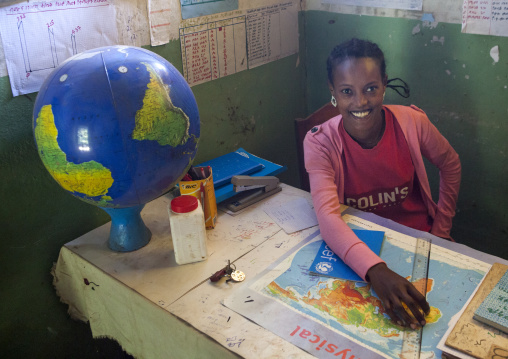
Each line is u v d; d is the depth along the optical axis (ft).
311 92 6.64
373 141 4.53
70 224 4.34
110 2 4.14
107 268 3.71
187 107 3.34
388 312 3.07
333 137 4.46
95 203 3.39
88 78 3.05
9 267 4.04
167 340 3.33
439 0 5.12
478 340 2.75
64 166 3.12
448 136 5.63
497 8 4.75
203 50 5.11
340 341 2.88
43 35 3.76
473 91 5.24
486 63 5.04
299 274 3.50
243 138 5.93
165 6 4.58
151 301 3.32
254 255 3.75
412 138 4.54
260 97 5.99
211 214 4.07
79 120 3.00
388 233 3.88
